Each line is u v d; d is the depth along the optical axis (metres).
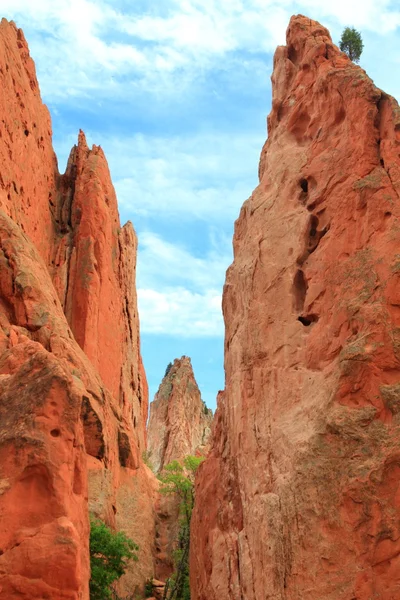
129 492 41.28
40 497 16.88
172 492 49.59
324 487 19.19
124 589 37.75
